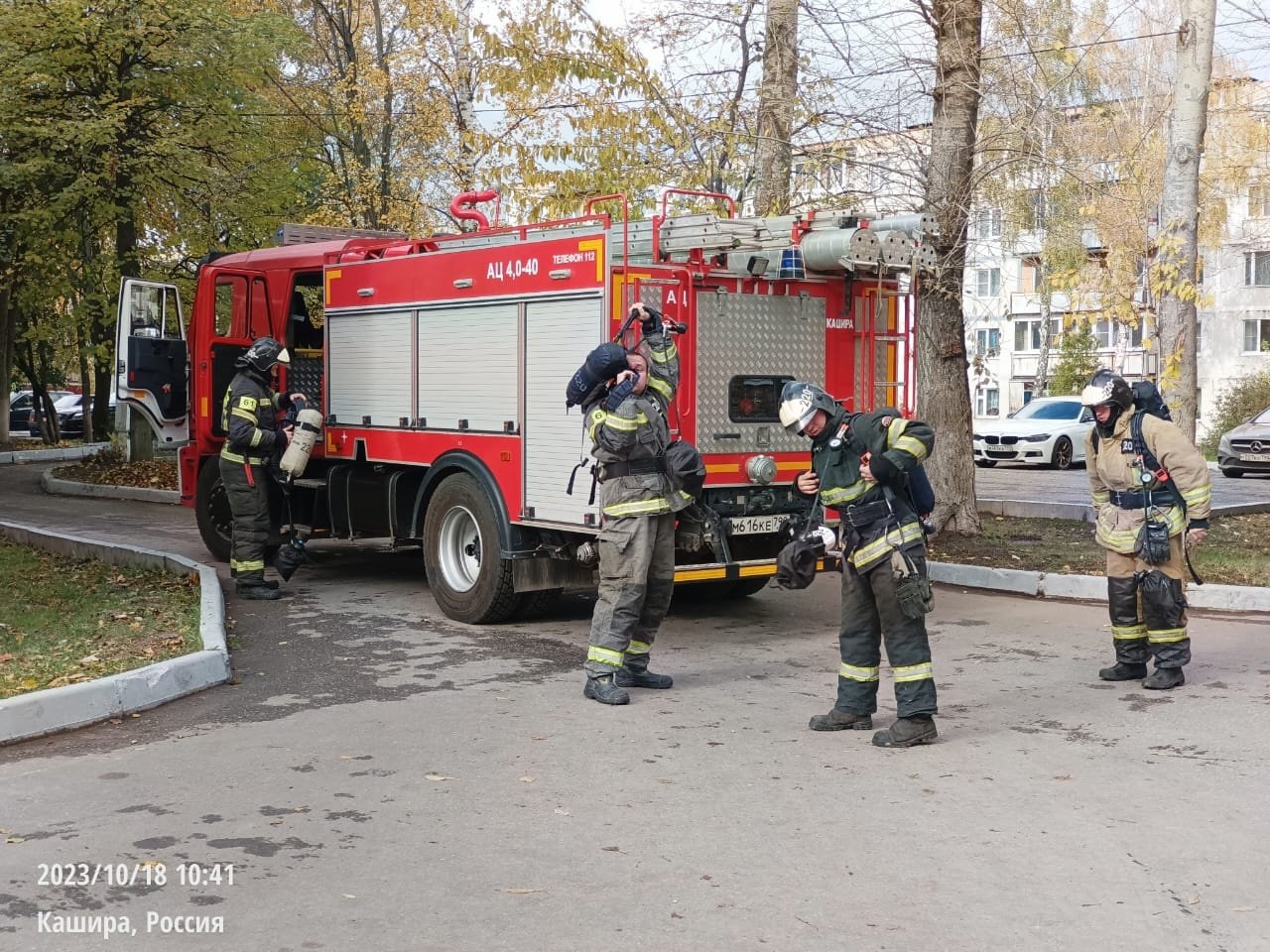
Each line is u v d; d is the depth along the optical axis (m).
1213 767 5.31
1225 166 34.38
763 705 6.54
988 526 13.67
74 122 20.70
